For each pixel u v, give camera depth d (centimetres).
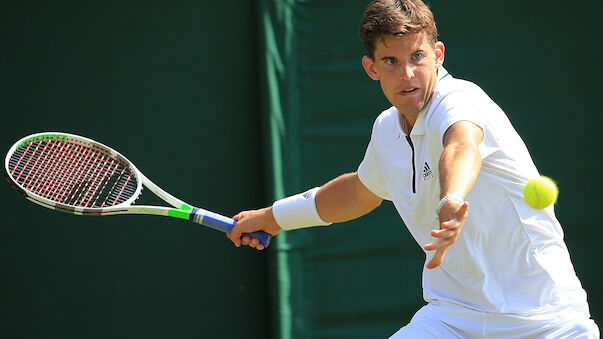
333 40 1798
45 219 1831
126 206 1220
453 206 751
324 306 1778
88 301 1833
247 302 1850
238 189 1841
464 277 964
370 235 1800
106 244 1838
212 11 1845
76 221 1833
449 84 935
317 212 1174
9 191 1823
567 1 1816
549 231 944
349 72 1800
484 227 933
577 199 1806
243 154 1844
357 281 1792
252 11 1844
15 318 1820
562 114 1811
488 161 916
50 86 1827
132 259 1841
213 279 1848
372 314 1791
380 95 1798
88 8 1836
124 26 1839
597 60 1816
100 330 1828
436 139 912
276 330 1744
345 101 1797
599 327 1792
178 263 1847
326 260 1788
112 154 1306
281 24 1780
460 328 976
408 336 1002
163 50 1839
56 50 1833
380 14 922
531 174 936
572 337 936
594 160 1808
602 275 1795
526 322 943
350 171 1784
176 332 1838
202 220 1223
